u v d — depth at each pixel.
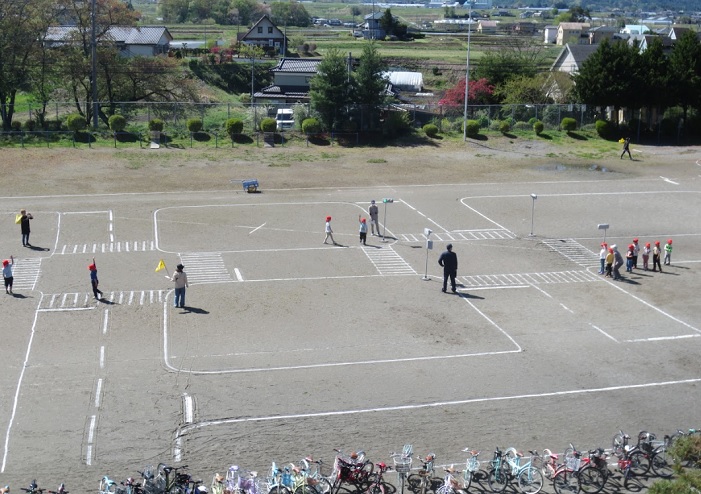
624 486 22.81
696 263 42.44
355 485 22.39
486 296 37.03
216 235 44.97
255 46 128.88
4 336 31.52
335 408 26.70
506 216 50.19
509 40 177.75
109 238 44.03
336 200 53.03
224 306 35.03
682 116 77.31
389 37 171.00
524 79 82.88
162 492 21.12
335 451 24.27
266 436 25.03
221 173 59.59
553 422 26.17
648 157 68.12
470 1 71.62
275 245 43.50
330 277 38.94
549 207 52.47
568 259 42.56
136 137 67.75
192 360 29.89
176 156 63.72
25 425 25.28
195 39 157.38
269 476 22.69
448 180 59.50
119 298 35.62
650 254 43.81
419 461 23.78
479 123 74.00
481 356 30.75
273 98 88.31
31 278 37.84
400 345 31.56
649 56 74.12
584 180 60.00
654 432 25.64
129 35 111.00
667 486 19.50
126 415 26.02
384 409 26.72
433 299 36.47
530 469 22.31
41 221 46.84
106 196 52.59
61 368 29.05
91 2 71.31
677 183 59.38
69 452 23.92
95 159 61.72
